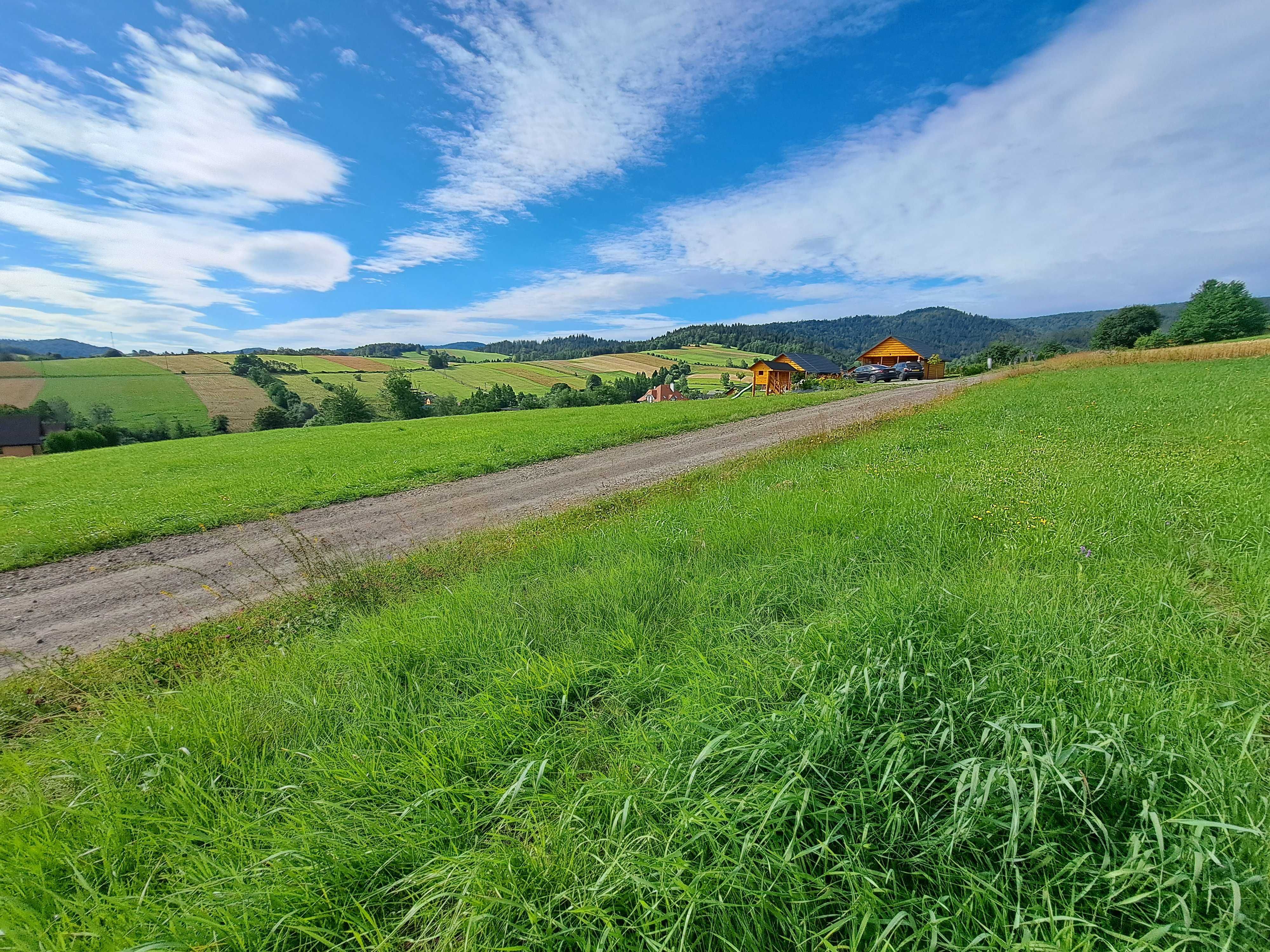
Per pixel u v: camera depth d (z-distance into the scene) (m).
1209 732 1.85
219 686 3.06
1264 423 7.65
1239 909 1.23
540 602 3.74
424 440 18.45
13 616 5.76
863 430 12.59
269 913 1.60
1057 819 1.61
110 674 3.79
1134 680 2.16
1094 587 3.05
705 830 1.59
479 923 1.49
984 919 1.41
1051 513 4.61
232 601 5.88
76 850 1.92
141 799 2.15
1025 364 39.69
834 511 5.16
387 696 2.75
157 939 1.54
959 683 2.13
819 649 2.42
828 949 1.33
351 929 1.57
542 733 2.35
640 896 1.50
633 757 2.06
